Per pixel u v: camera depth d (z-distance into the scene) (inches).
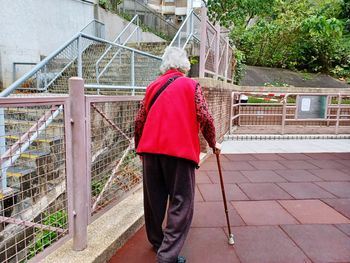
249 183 148.5
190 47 338.0
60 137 78.5
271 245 89.0
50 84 219.5
